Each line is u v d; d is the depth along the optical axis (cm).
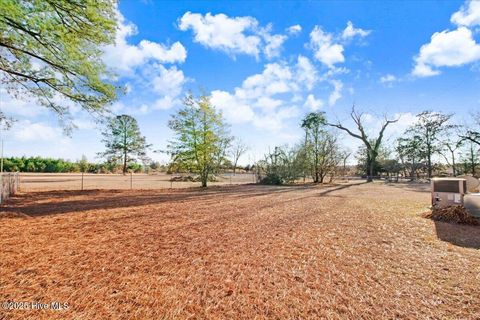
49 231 448
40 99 1002
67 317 192
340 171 2491
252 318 195
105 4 766
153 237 418
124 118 4366
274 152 2009
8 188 929
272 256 333
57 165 4022
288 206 763
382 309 208
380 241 404
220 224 516
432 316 198
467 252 352
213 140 1628
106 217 580
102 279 259
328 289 243
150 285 248
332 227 496
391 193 1221
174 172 1712
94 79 948
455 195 577
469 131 2445
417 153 2912
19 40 744
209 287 245
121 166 4444
